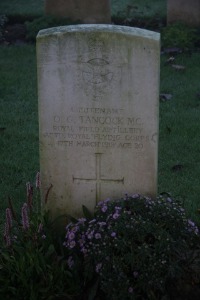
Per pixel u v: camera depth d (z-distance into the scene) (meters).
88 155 2.38
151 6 5.86
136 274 2.13
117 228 2.17
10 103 3.88
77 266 2.23
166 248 2.14
